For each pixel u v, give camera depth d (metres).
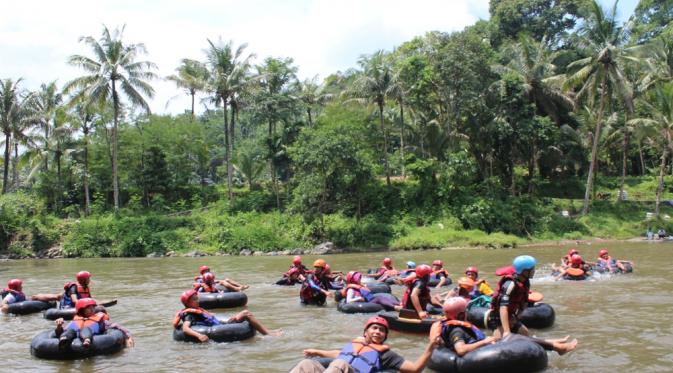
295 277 17.92
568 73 47.03
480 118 40.47
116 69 40.19
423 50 46.28
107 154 48.09
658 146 42.12
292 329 10.89
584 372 7.62
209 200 47.47
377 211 39.47
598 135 39.00
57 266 29.61
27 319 12.76
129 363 8.68
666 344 9.11
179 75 44.88
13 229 38.78
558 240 35.94
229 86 42.44
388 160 43.00
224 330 9.81
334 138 35.72
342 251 34.69
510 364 7.19
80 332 9.12
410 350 8.95
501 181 44.34
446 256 28.50
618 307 12.42
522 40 43.72
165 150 49.09
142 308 14.38
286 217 38.09
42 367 8.55
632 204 41.19
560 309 12.29
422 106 42.62
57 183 44.94
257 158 49.06
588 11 37.62
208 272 14.58
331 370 6.25
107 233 37.94
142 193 47.28
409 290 10.48
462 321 7.77
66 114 44.81
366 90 41.44
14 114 42.72
